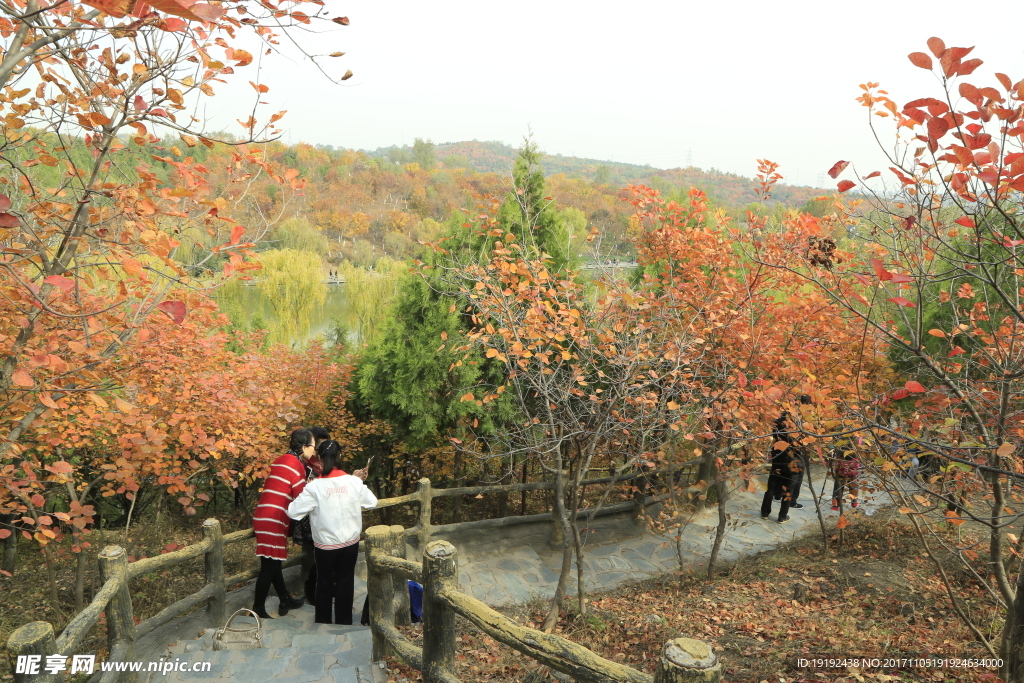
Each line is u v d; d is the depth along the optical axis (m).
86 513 4.43
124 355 4.68
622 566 7.66
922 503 3.89
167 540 10.91
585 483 8.00
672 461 7.17
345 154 162.88
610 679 2.01
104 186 3.09
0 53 3.03
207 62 2.96
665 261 6.97
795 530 8.67
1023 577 2.89
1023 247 3.14
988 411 3.54
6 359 3.38
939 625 5.16
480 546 7.64
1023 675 2.91
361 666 4.02
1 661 6.20
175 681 3.85
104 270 3.19
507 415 8.45
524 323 5.34
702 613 5.89
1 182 3.58
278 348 13.04
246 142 3.24
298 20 2.78
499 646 4.72
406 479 13.53
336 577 5.04
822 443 4.95
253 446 7.13
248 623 5.02
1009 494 4.44
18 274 2.94
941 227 3.20
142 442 4.97
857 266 5.15
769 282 6.69
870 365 6.07
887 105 2.77
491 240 7.82
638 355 5.24
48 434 5.21
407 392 9.11
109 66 3.12
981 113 2.29
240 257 3.50
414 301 9.09
